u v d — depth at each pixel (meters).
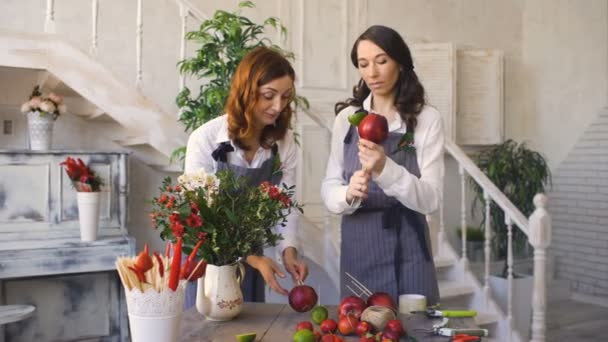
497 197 3.99
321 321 1.55
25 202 3.21
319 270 4.41
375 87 1.99
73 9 4.06
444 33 5.89
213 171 2.06
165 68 4.42
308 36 5.10
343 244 2.15
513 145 5.81
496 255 5.48
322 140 5.07
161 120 3.50
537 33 6.25
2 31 3.10
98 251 3.16
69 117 3.97
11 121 3.82
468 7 6.04
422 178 1.99
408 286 2.02
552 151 6.07
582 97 5.81
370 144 1.67
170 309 1.22
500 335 4.00
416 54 5.59
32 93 3.56
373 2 5.45
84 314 3.44
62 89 3.62
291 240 1.99
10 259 2.93
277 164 2.12
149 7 4.34
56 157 3.28
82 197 3.21
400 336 1.41
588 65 5.76
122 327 3.54
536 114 6.23
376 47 1.93
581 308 5.41
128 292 1.22
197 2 4.52
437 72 5.60
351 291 2.10
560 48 6.02
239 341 1.38
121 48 4.24
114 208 3.44
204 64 3.37
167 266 1.26
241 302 1.60
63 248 3.08
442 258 4.27
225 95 3.24
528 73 6.32
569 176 5.90
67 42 3.26
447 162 5.77
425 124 2.02
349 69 5.34
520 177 5.47
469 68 5.88
